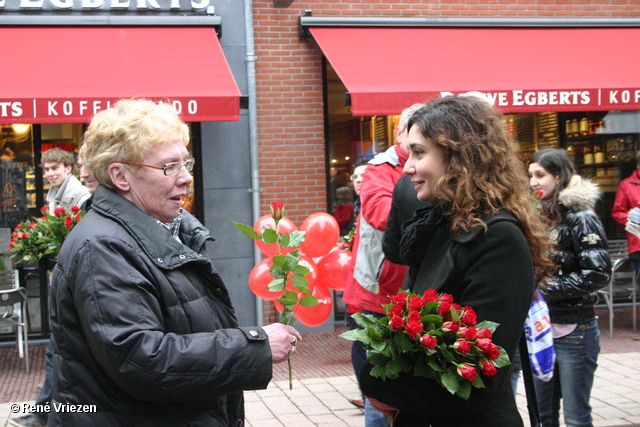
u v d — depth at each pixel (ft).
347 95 23.63
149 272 6.23
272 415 16.28
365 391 6.76
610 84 25.09
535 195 10.59
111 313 5.87
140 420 6.20
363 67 24.34
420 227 6.86
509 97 24.18
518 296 6.19
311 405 17.06
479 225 6.29
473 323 5.97
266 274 16.61
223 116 22.25
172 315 6.31
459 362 5.99
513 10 27.81
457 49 26.05
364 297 11.59
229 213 25.45
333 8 26.32
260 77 25.86
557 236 11.96
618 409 16.34
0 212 25.31
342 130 27.14
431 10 27.09
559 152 12.33
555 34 27.78
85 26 24.47
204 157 25.23
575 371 12.19
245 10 25.31
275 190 26.00
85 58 23.13
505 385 6.68
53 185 19.45
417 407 6.49
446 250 6.66
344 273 16.72
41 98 21.26
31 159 25.46
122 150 6.61
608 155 29.25
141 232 6.42
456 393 6.00
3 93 21.24
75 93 21.61
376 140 27.32
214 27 25.14
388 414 7.13
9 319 21.29
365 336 6.22
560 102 24.57
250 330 6.44
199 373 6.00
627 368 19.95
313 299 7.45
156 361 5.84
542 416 12.59
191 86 22.52
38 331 25.54
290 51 26.02
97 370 6.17
